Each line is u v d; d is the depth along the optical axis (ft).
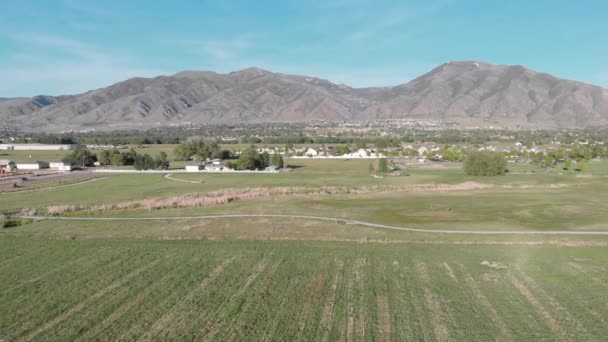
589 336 110.11
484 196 314.96
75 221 242.17
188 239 200.75
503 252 176.14
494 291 137.08
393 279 147.23
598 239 193.98
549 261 164.76
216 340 108.58
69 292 139.95
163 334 111.86
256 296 134.10
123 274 155.12
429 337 109.19
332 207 274.16
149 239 201.46
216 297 133.80
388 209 267.39
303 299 131.64
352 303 128.67
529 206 274.36
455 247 184.03
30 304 131.44
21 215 260.83
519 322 117.08
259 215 251.80
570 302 129.29
